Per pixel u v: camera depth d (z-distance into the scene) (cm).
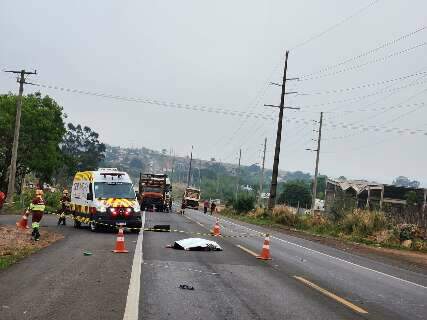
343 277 1412
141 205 5838
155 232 2581
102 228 2569
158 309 840
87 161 13300
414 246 2805
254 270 1385
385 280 1441
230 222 4419
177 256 1589
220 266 1416
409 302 1098
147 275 1185
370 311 950
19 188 6519
